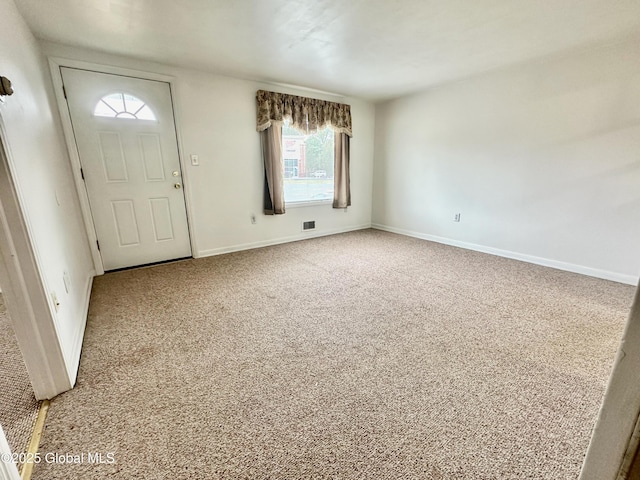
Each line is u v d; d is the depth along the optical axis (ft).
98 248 9.95
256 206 13.25
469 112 12.42
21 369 5.43
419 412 4.48
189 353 5.89
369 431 4.15
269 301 8.18
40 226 4.92
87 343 6.18
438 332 6.66
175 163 10.96
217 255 12.37
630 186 8.95
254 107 12.35
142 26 7.35
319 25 7.35
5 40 5.09
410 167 15.28
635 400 1.40
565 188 10.25
